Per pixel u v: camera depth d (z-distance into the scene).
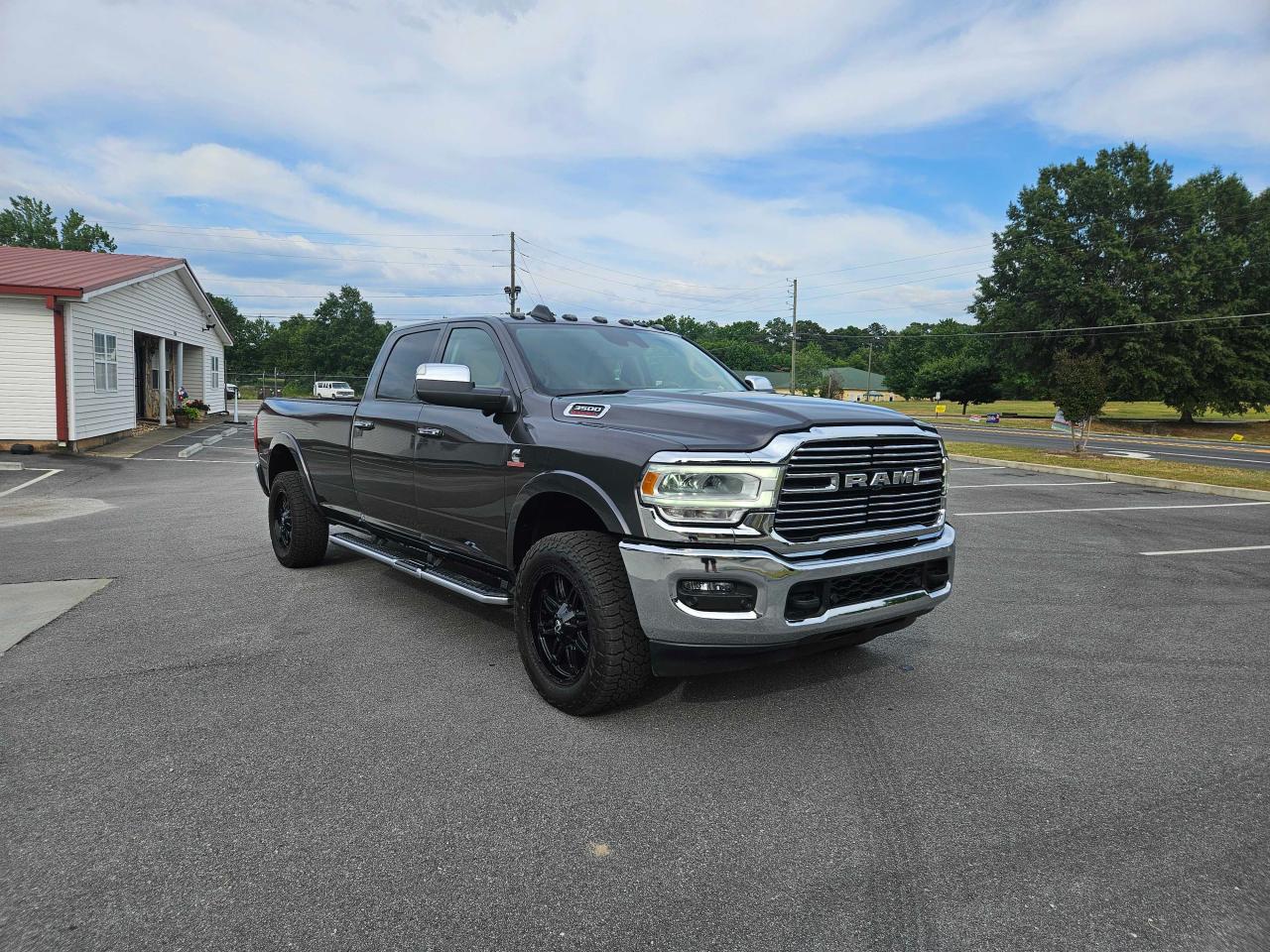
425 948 2.04
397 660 4.23
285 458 6.54
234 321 94.12
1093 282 47.41
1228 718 3.63
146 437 19.16
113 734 3.30
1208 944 2.09
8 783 2.87
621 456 3.32
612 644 3.30
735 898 2.27
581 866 2.42
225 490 11.20
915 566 3.54
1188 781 3.02
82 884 2.29
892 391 105.19
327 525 6.26
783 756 3.20
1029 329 51.00
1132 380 46.12
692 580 3.11
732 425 3.26
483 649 4.45
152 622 4.88
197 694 3.74
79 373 16.12
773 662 3.25
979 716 3.62
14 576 6.04
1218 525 9.18
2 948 2.01
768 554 3.06
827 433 3.21
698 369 4.98
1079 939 2.11
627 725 3.46
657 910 2.21
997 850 2.54
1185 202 47.62
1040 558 7.20
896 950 2.06
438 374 3.96
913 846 2.56
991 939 2.10
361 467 5.32
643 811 2.76
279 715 3.51
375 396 5.41
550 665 3.69
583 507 3.69
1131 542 8.00
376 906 2.21
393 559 4.96
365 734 3.33
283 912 2.18
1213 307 46.88
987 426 42.03
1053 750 3.29
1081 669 4.26
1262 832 2.66
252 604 5.30
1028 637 4.83
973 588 6.07
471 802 2.79
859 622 3.28
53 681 3.88
